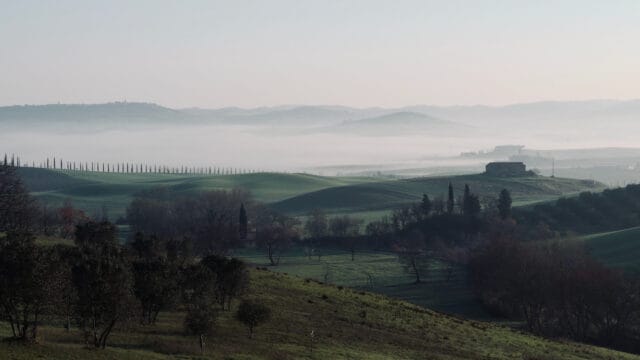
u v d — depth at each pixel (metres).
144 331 56.19
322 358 55.62
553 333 118.69
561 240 167.25
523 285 123.56
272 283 87.12
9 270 43.66
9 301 44.00
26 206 113.31
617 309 113.62
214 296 65.44
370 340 66.19
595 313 116.56
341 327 70.06
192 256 90.44
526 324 124.56
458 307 139.88
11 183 110.50
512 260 135.75
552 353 75.75
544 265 129.25
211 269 68.44
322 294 85.81
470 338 76.00
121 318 48.56
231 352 52.75
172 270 62.19
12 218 107.38
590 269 121.44
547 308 122.69
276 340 59.88
